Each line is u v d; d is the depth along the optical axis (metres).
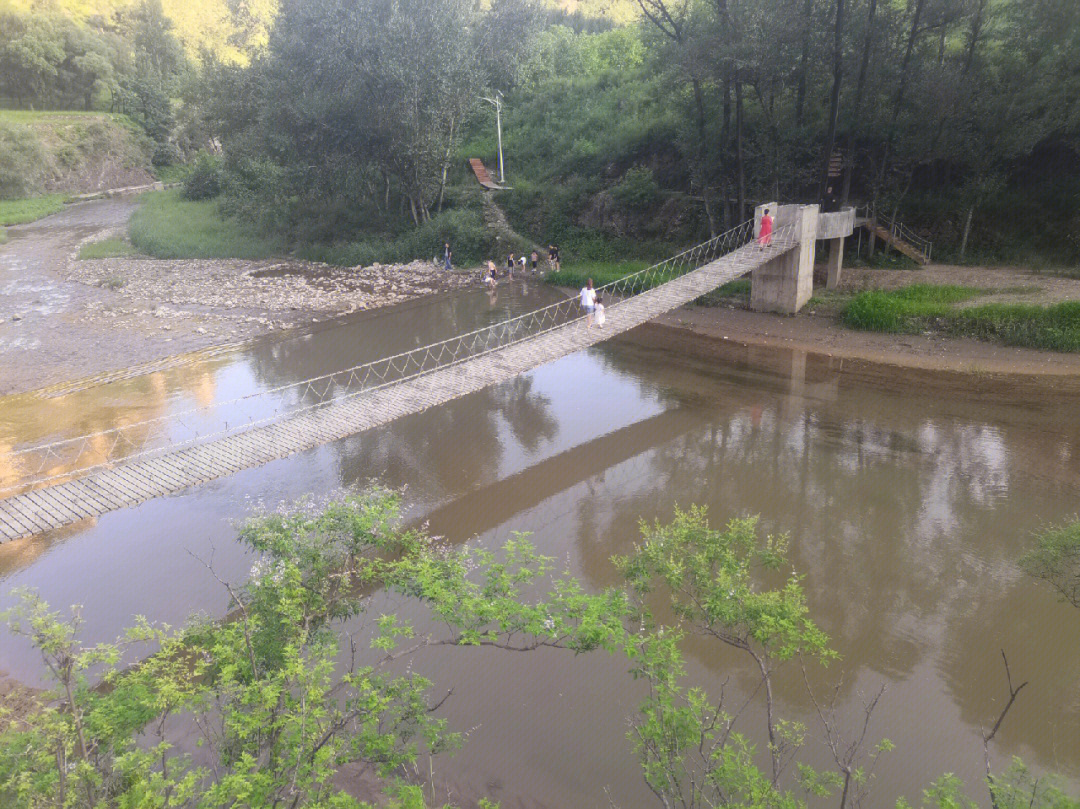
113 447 18.28
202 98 65.31
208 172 63.72
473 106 44.88
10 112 74.06
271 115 44.62
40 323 30.47
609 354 26.12
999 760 9.00
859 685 10.30
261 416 20.27
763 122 34.78
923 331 25.23
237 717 5.90
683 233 39.31
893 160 32.81
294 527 8.17
